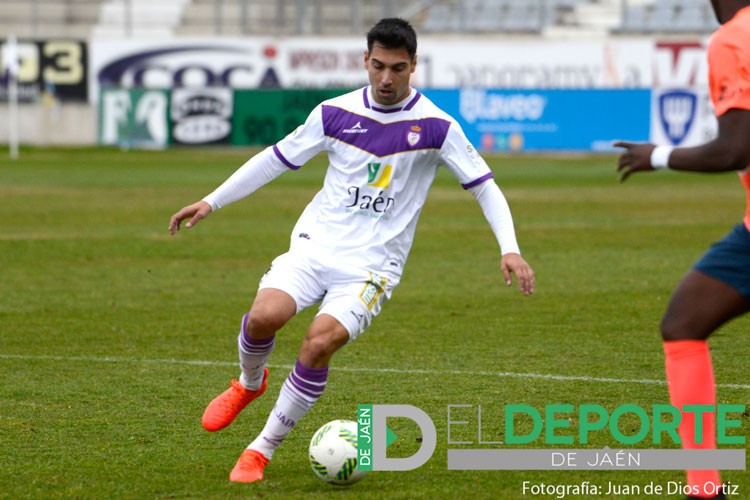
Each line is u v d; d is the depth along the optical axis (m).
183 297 39.75
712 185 95.12
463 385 25.95
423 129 18.95
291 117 131.75
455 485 18.50
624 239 56.81
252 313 18.47
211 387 26.06
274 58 139.62
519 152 127.12
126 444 21.12
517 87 129.75
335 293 18.80
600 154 129.12
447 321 34.91
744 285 15.89
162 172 102.38
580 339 31.72
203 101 132.25
